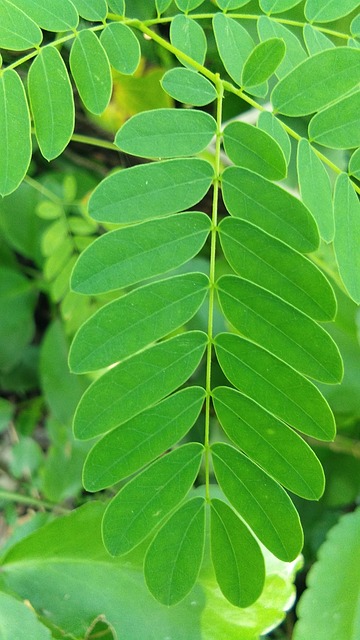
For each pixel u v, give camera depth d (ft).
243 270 0.68
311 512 1.11
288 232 0.68
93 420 0.67
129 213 0.67
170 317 0.68
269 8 0.74
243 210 0.68
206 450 0.70
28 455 1.13
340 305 1.01
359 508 0.95
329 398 1.04
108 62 0.68
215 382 0.88
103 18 0.70
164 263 0.67
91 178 1.10
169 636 0.85
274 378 0.69
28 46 0.67
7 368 1.19
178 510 0.70
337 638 0.88
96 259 0.66
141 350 0.67
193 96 0.70
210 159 0.88
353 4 0.75
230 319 0.69
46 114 0.68
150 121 0.68
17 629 0.80
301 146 0.71
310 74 0.70
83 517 0.89
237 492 0.70
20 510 1.16
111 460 0.68
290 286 0.68
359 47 0.75
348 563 0.92
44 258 1.16
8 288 1.19
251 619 0.85
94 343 0.66
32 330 1.21
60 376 1.11
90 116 0.95
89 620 0.86
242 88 0.71
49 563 0.88
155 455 0.69
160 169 0.67
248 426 0.69
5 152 0.67
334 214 0.70
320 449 1.10
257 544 0.70
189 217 0.68
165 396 0.69
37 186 1.04
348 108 0.71
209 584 0.86
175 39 0.72
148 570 0.70
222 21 0.72
